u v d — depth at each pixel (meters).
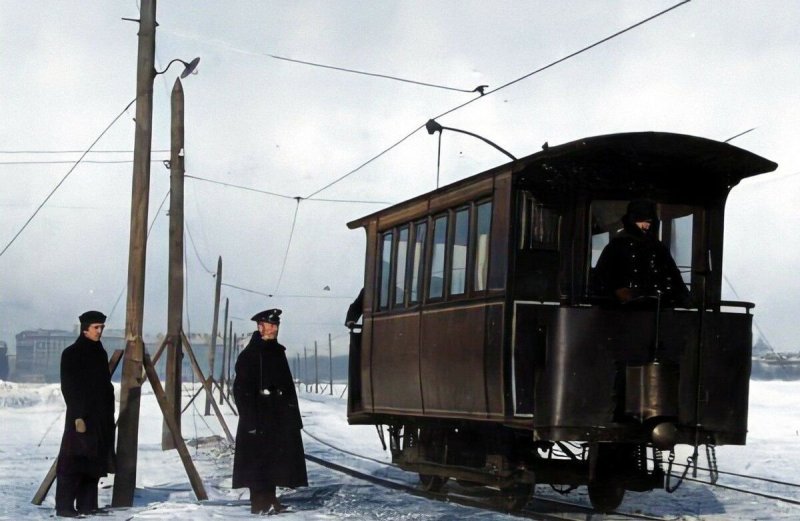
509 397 10.69
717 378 10.38
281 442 10.91
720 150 10.34
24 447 19.34
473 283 11.50
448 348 12.01
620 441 10.07
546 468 11.15
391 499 12.38
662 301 10.40
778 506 11.86
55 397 36.69
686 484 13.95
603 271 10.48
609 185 10.65
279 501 11.77
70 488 10.53
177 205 19.77
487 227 11.26
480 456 12.02
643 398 9.79
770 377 59.88
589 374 10.08
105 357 10.83
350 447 22.31
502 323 10.70
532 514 10.89
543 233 10.84
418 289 13.07
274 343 11.20
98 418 10.62
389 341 13.91
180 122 19.97
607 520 10.70
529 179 10.84
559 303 10.73
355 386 15.41
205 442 20.94
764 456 18.75
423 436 13.54
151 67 12.14
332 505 11.62
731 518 10.95
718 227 10.96
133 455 11.68
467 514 10.93
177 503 11.58
